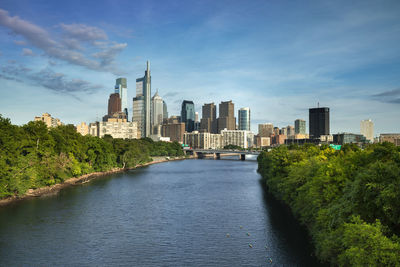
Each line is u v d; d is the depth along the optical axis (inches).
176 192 4576.8
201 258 2151.8
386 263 1195.9
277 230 2728.8
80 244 2380.7
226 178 6289.4
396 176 1398.9
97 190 4653.1
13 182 3659.0
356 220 1400.1
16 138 3971.5
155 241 2465.6
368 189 1434.5
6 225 2805.1
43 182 4483.3
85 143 6200.8
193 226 2851.9
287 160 3831.2
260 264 2053.4
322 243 1760.6
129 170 7854.3
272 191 3964.1
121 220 3031.5
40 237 2513.5
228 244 2405.3
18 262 2050.9
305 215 2386.8
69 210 3376.0
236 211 3403.1
